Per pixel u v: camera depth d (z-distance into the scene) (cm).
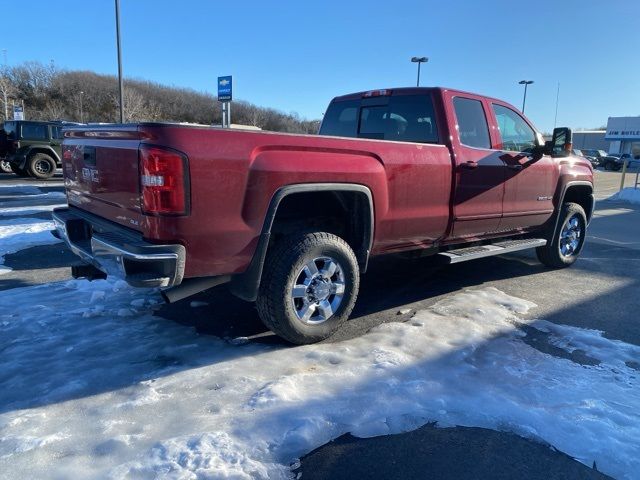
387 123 550
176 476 240
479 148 520
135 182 332
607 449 274
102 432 277
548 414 305
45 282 550
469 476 255
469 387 335
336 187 388
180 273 326
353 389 325
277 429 280
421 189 457
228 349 388
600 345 413
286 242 382
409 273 632
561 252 671
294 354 380
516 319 468
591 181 694
